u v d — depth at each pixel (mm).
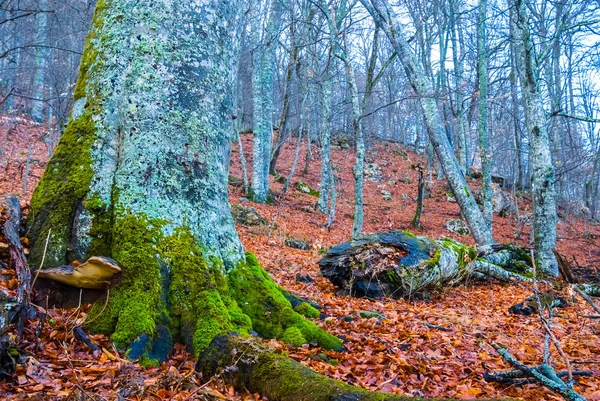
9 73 17234
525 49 11477
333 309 5434
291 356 3402
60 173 3822
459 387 3322
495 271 9750
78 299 3461
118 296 3311
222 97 4238
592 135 32000
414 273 7145
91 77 3984
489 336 5152
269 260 9477
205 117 4047
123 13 3984
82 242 3578
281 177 27422
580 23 10977
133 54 3914
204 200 3914
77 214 3639
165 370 2881
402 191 30812
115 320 3230
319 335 3846
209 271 3664
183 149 3883
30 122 17375
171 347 3191
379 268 7074
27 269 3107
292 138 40312
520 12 11367
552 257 11289
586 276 11812
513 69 23328
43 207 3693
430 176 28688
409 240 7773
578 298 8500
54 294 3436
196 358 3062
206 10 4168
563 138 30797
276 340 3607
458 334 4973
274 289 4168
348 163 34719
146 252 3447
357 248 7551
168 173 3781
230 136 4367
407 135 52469
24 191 10531
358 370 3434
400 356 3834
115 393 2395
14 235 3293
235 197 19750
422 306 6887
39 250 3535
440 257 7664
